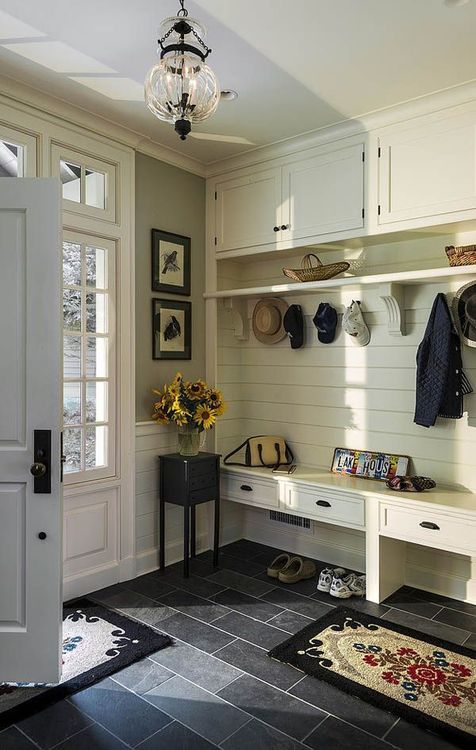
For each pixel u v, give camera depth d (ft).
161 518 11.37
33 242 7.16
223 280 12.90
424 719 6.49
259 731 6.38
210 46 7.72
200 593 10.28
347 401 11.66
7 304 7.20
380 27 7.27
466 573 10.04
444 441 10.32
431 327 10.00
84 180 10.07
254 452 12.26
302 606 9.73
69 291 9.98
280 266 12.67
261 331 12.70
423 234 10.13
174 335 11.95
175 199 11.99
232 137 10.91
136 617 9.25
